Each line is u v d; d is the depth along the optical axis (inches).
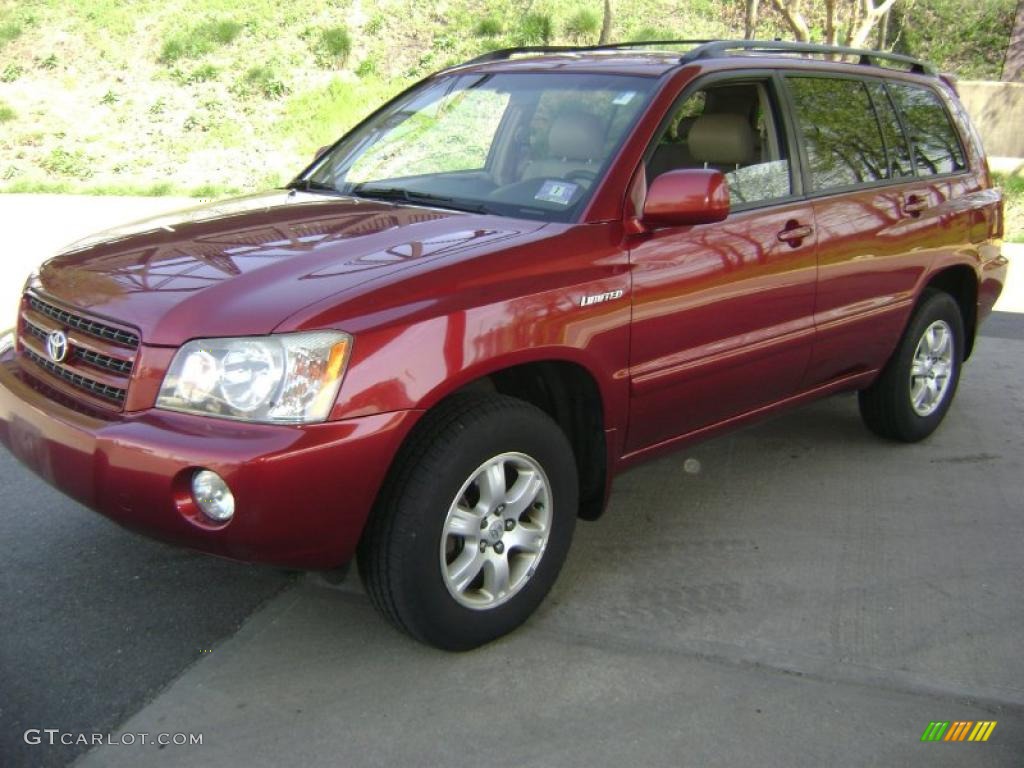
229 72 705.0
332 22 741.9
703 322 139.9
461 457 111.9
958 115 206.7
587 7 725.3
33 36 759.1
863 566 147.6
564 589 138.5
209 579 137.3
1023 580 144.6
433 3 756.0
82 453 105.7
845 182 169.5
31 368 123.2
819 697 115.3
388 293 108.0
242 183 565.6
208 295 108.2
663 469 183.8
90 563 140.2
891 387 189.2
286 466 99.4
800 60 169.0
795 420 213.9
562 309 120.2
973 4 690.8
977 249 200.1
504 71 163.6
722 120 152.1
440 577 114.4
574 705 112.7
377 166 159.8
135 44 746.2
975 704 115.0
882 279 173.8
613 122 140.3
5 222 451.8
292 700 112.0
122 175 590.9
